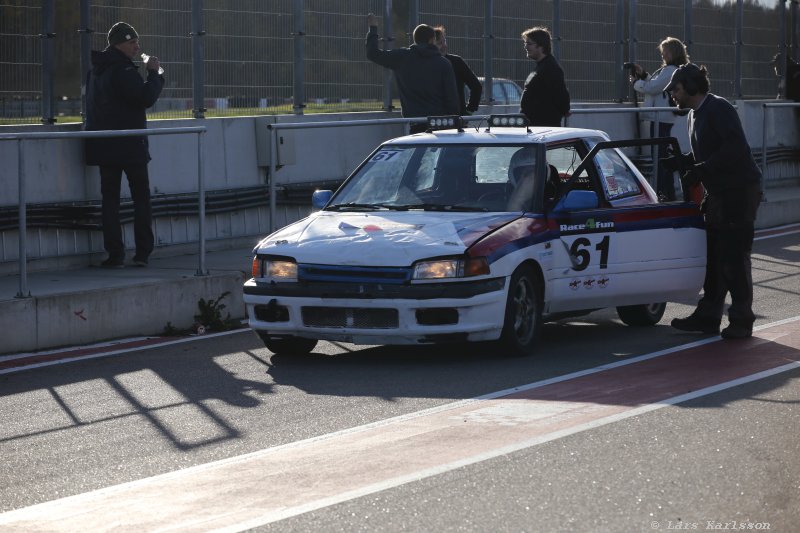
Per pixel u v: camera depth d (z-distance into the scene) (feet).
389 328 98.63
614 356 102.94
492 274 99.35
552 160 111.86
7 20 139.64
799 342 107.45
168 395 91.35
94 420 83.97
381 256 99.35
